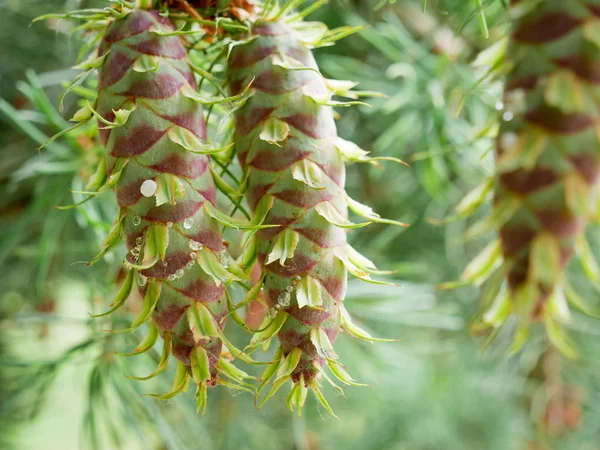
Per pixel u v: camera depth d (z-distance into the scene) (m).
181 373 0.24
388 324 0.65
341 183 0.25
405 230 0.59
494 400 0.76
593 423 0.55
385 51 0.42
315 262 0.24
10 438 0.52
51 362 0.34
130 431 0.38
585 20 0.24
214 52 0.27
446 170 0.46
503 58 0.26
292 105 0.24
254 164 0.24
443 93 0.42
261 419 0.62
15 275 0.51
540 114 0.25
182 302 0.23
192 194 0.24
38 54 0.51
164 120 0.24
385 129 0.49
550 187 0.25
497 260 0.26
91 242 0.43
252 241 0.25
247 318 0.29
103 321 0.34
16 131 0.49
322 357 0.24
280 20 0.25
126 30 0.24
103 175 0.25
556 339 0.25
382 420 0.75
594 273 0.25
